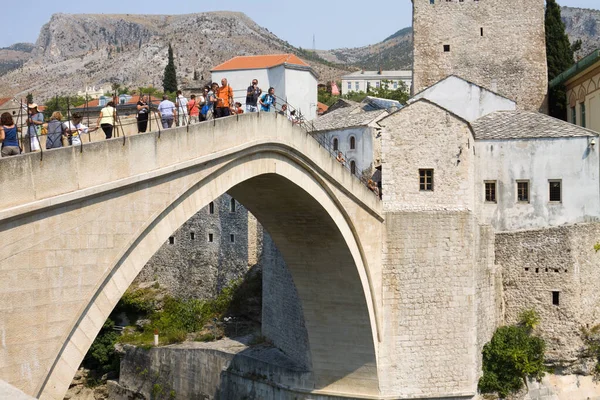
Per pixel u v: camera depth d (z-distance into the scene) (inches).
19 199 766.5
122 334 2839.6
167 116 1103.0
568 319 1824.6
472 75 2448.3
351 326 1669.5
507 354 1729.8
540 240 1855.3
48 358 807.7
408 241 1649.9
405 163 1654.8
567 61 2598.4
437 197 1657.2
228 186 1180.5
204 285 2935.5
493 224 1908.2
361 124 2295.8
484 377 1731.1
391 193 1656.0
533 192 1895.9
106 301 900.0
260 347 2062.0
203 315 2716.5
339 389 1712.6
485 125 2030.0
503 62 2432.3
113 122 1013.2
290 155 1365.7
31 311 786.8
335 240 1572.3
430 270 1654.8
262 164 1288.1
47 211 799.7
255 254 2751.0
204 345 2245.3
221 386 2044.8
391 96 4815.5
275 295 2043.6
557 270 1836.9
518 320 1854.1
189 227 3014.3
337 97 5354.3
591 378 1819.6
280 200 1498.5
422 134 1658.5
